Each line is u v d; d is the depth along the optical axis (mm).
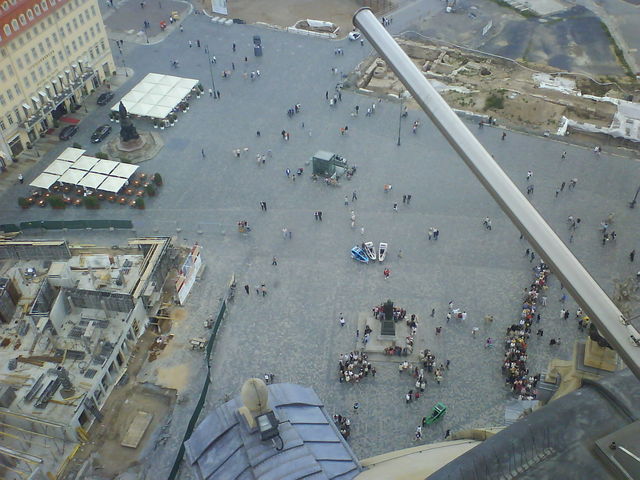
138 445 65500
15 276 77750
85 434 65562
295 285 84500
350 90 126562
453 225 93312
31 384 67750
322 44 143875
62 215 97875
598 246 88750
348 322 79062
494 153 107688
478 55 142875
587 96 125625
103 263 81312
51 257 82812
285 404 37812
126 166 102938
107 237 92750
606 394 10695
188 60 138000
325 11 160125
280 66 135625
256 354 75500
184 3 162375
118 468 63406
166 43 144750
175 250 88688
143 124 117875
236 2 164750
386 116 118562
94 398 67375
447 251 88875
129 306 74875
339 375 72688
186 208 98250
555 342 74688
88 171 101938
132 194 101438
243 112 120750
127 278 79375
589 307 12102
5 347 71875
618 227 91938
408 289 83250
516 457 9891
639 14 158625
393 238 91438
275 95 125688
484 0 166500
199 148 111312
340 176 103438
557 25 154125
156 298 79812
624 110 120688
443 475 9914
